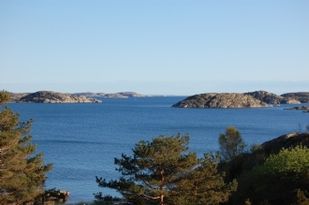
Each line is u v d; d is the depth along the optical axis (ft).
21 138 125.80
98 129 565.53
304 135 151.33
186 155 104.78
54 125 625.82
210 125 629.51
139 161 101.91
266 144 157.17
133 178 104.73
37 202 128.57
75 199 185.88
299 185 108.47
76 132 523.29
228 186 105.70
